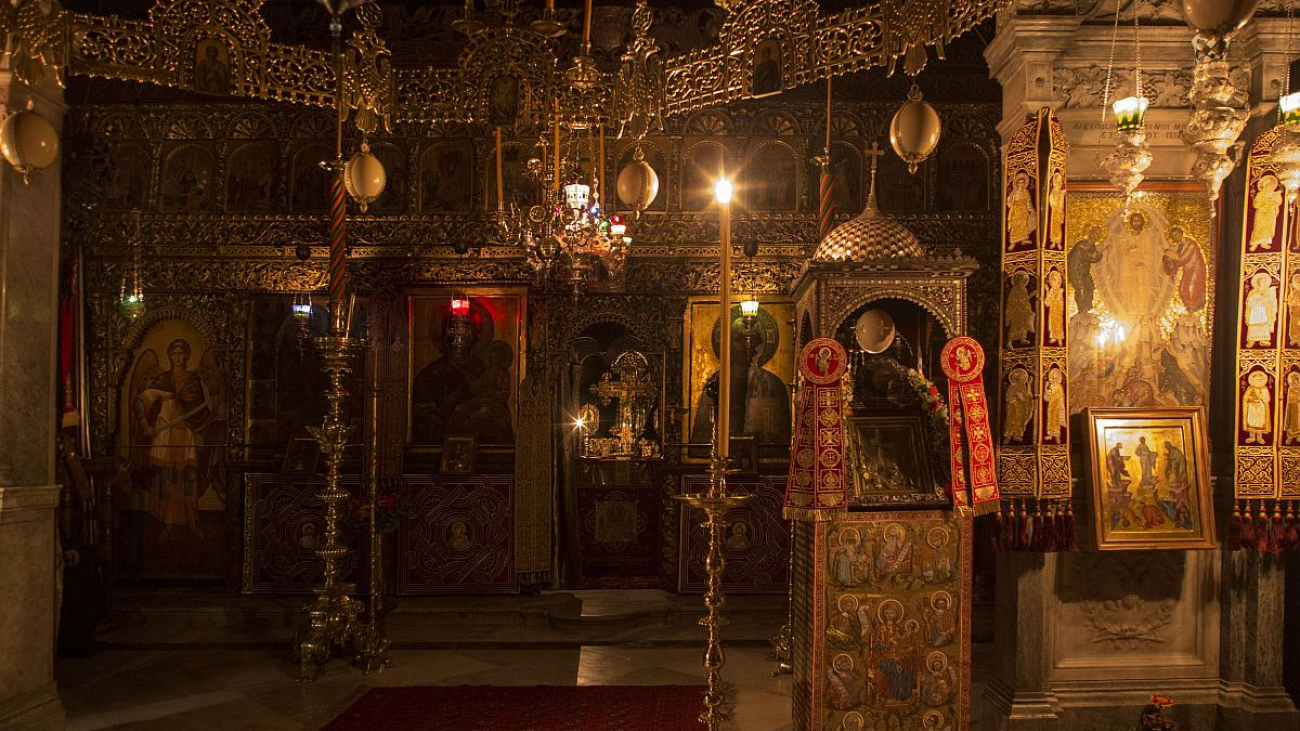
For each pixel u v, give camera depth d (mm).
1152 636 5426
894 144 3930
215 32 4684
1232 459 5352
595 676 7250
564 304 9406
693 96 4707
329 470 7551
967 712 4582
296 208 9445
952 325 4715
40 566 5301
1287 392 5078
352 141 9461
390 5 9281
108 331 9367
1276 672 5266
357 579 9094
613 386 9953
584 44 4566
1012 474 5039
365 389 9047
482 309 9414
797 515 4480
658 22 9328
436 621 8789
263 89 4898
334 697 6648
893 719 4559
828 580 4535
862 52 4176
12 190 5109
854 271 4680
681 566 9164
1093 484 5199
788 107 9492
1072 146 5371
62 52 4223
